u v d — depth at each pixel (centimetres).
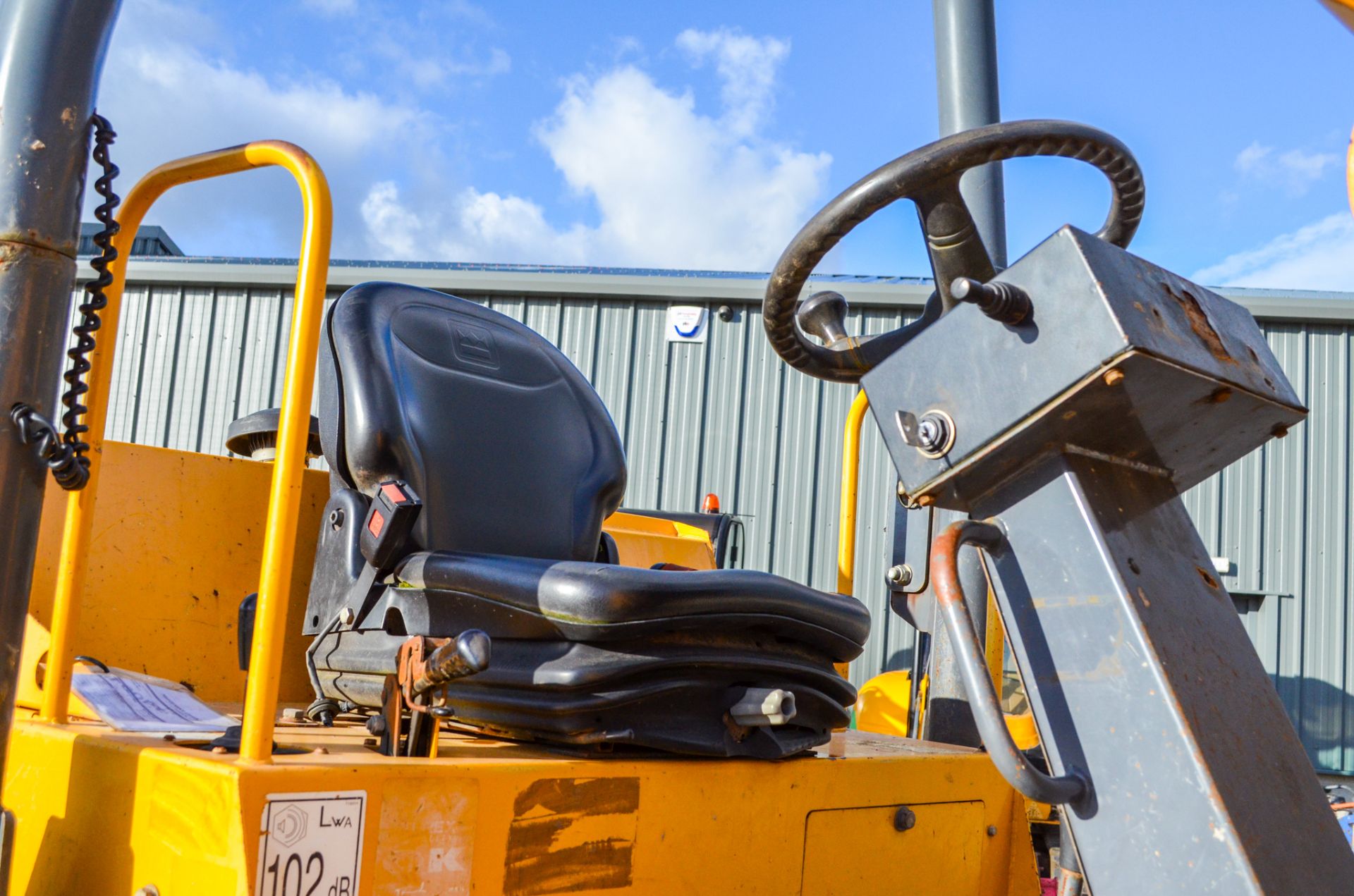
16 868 119
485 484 167
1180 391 94
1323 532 682
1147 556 97
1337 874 90
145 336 780
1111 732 91
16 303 106
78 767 114
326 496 203
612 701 121
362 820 99
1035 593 98
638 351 746
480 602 135
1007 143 103
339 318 167
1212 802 85
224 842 93
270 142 118
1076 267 91
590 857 116
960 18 262
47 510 178
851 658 151
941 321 101
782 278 113
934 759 160
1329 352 702
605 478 185
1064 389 91
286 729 140
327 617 158
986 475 100
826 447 720
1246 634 102
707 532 343
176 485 192
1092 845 91
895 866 151
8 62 109
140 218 135
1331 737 661
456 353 175
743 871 131
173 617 187
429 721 113
